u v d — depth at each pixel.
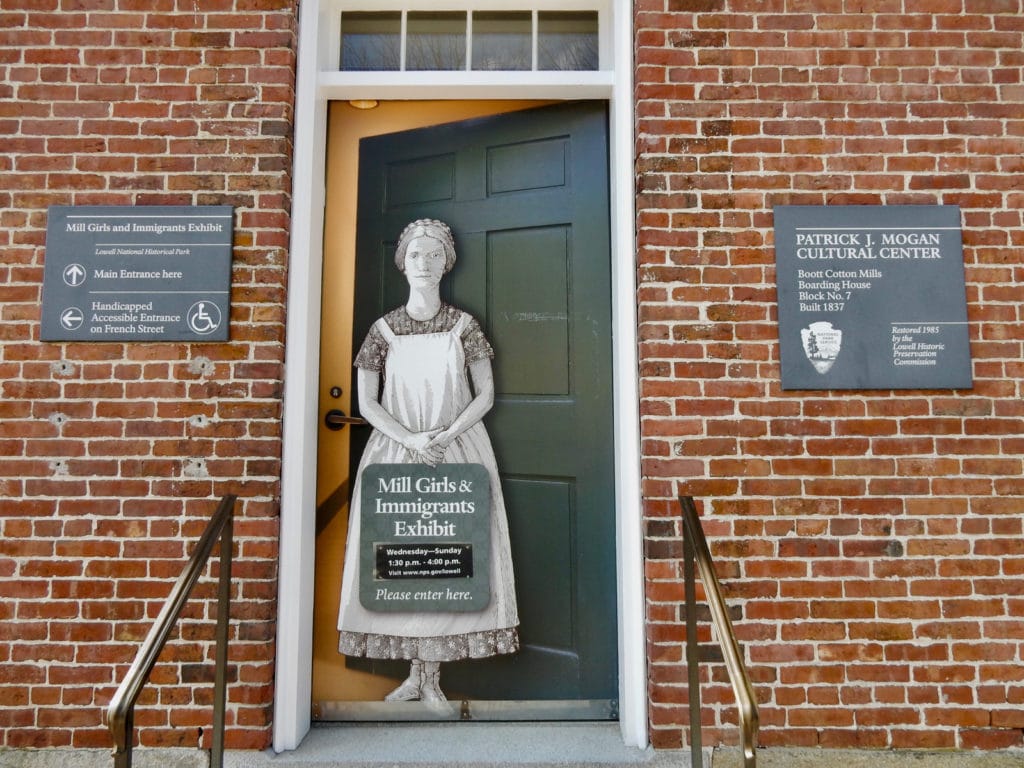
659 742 2.68
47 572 2.73
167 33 2.96
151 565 2.74
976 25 2.97
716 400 2.80
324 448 3.10
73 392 2.81
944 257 2.87
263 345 2.82
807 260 2.85
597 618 2.99
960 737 2.67
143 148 2.91
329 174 3.21
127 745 1.86
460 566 3.02
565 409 3.08
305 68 3.02
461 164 3.22
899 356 2.82
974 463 2.78
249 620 2.71
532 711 2.99
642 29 2.95
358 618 3.01
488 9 3.26
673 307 2.83
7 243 2.87
